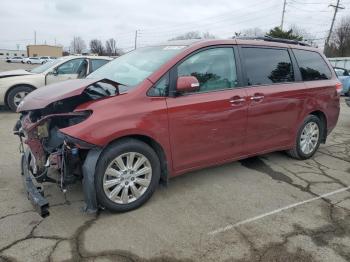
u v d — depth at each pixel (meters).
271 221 3.67
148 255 3.04
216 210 3.86
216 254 3.08
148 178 3.82
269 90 4.75
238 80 4.46
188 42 4.32
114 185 3.60
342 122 9.14
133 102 3.61
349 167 5.45
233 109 4.32
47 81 9.24
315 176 4.99
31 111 3.86
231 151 4.50
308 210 3.94
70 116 3.55
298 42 5.58
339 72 16.89
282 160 5.62
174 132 3.87
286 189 4.49
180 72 3.95
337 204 4.12
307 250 3.18
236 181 4.68
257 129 4.70
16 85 8.97
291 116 5.15
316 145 5.77
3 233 3.27
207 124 4.11
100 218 3.59
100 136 3.36
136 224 3.51
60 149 3.50
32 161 3.65
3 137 6.46
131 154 3.63
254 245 3.23
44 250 3.04
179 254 3.06
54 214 3.63
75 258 2.96
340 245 3.28
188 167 4.14
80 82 3.94
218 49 4.34
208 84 4.18
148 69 3.97
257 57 4.76
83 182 3.44
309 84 5.38
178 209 3.84
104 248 3.10
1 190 4.15
